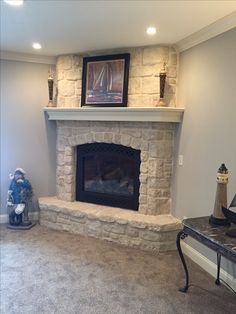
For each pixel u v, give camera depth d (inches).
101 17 105.3
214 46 110.8
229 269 103.4
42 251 129.3
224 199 91.7
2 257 122.1
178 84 138.3
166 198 142.9
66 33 124.3
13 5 95.4
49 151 173.2
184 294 98.0
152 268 116.0
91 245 137.6
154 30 117.2
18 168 161.0
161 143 138.7
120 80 145.6
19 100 164.6
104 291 98.3
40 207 162.9
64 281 104.0
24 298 92.8
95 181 165.3
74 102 159.9
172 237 133.1
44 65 167.0
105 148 156.1
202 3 90.7
